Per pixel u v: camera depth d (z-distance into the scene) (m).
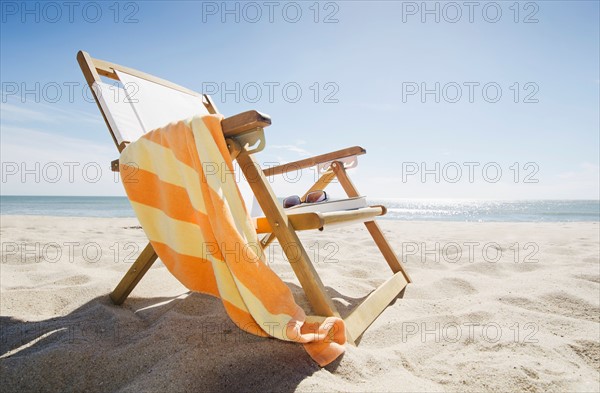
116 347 1.06
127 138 1.26
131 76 1.53
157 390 0.82
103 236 3.79
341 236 3.94
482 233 4.53
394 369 0.98
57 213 15.52
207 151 0.96
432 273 2.09
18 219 7.12
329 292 1.71
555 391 0.90
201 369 0.90
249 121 0.90
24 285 1.72
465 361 1.04
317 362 0.95
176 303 1.43
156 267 2.03
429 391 0.86
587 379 0.96
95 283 1.70
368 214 1.49
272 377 0.89
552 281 1.82
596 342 1.15
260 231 1.21
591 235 4.09
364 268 2.25
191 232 1.06
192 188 0.99
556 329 1.27
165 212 1.08
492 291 1.71
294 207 1.23
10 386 0.88
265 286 0.97
